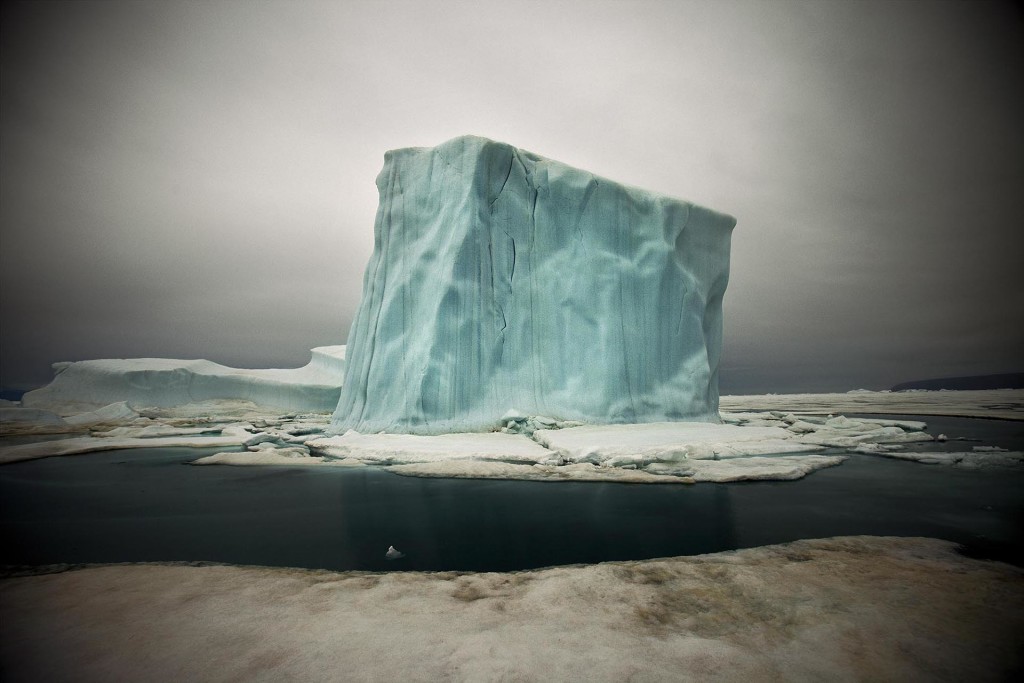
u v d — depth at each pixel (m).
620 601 3.71
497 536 5.61
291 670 2.80
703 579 4.14
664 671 2.76
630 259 18.39
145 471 10.73
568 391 16.72
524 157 18.34
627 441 12.08
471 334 16.23
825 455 11.58
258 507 7.21
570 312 17.45
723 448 11.39
